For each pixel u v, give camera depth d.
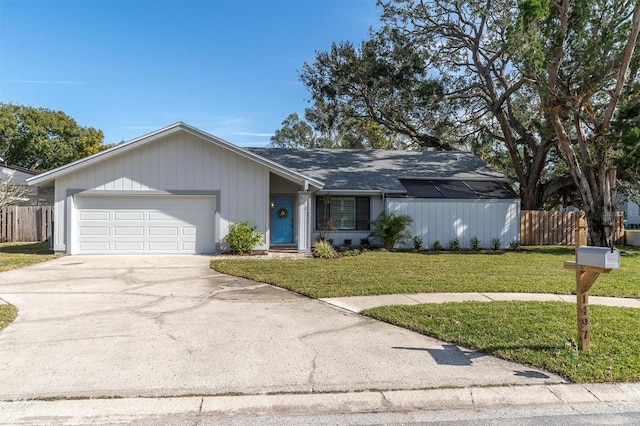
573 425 3.50
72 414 3.54
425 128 25.67
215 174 14.94
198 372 4.32
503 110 22.89
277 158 21.17
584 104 14.59
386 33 22.52
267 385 4.05
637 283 9.12
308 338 5.39
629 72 15.41
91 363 4.52
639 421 3.56
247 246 14.63
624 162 13.98
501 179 19.92
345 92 24.22
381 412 3.69
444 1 21.72
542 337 5.29
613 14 14.88
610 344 5.04
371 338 5.41
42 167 39.62
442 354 4.84
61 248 14.45
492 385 4.08
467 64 23.73
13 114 37.41
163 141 14.69
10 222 18.66
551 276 9.95
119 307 6.97
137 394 3.85
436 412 3.70
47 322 6.05
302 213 15.28
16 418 3.48
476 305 6.96
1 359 4.61
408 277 9.65
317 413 3.66
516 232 18.05
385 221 16.62
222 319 6.26
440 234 17.72
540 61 13.77
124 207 14.66
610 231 15.44
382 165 20.72
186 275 10.18
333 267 11.28
